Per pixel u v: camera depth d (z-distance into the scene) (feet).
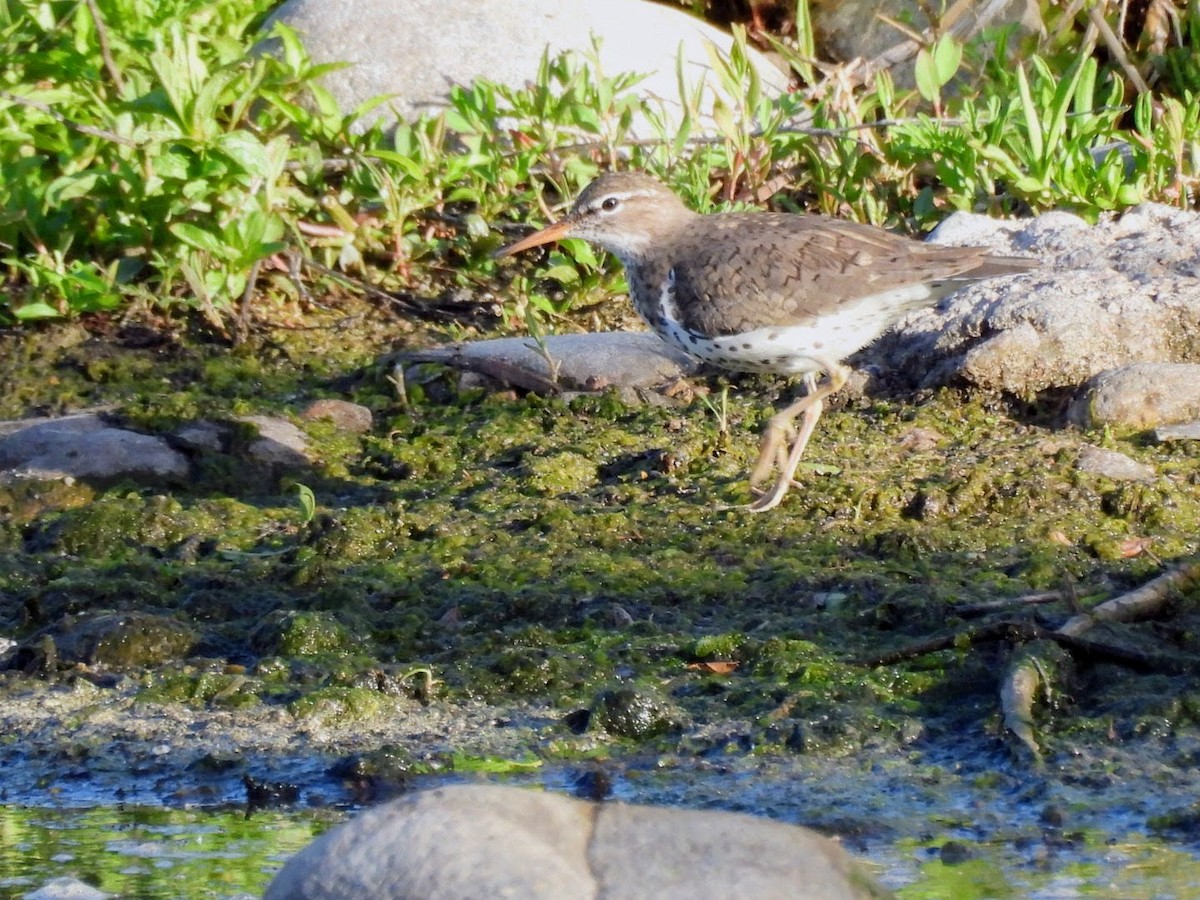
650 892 19.80
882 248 37.96
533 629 31.89
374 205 50.90
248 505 38.73
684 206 42.70
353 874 20.35
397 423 43.37
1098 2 57.52
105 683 30.96
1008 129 50.31
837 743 27.94
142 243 48.80
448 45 53.57
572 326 48.42
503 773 27.48
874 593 33.06
